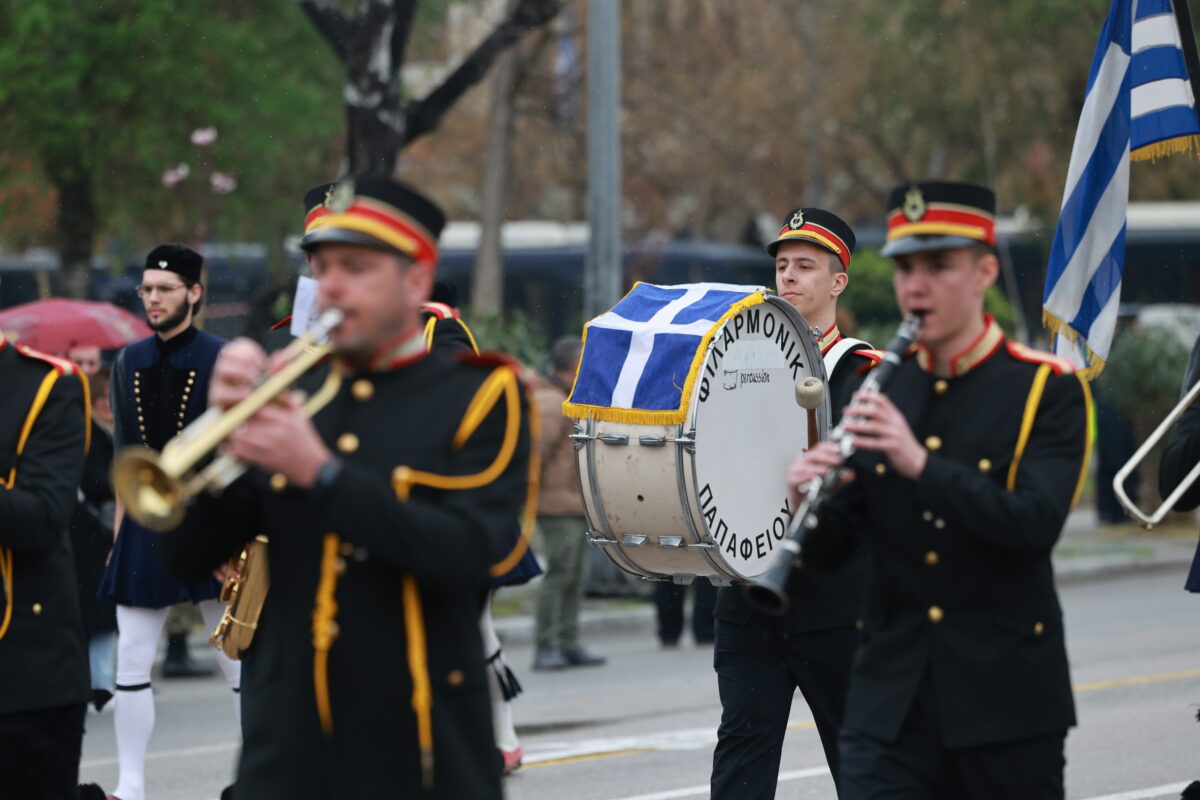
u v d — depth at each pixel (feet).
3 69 153.99
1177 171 286.05
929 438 41.75
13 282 239.71
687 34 293.64
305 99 174.60
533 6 136.36
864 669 42.45
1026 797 41.14
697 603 124.98
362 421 36.96
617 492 60.03
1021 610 41.01
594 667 116.16
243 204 184.03
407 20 132.67
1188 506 58.70
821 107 302.45
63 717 49.75
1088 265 76.07
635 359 59.93
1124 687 102.53
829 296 64.44
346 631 36.50
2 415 48.37
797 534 39.86
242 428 34.09
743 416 60.18
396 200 36.14
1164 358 184.75
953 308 41.09
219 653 73.26
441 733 36.70
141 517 32.76
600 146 143.95
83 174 172.14
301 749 36.70
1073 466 40.88
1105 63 76.59
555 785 77.82
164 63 162.91
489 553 36.14
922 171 298.35
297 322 63.05
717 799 57.57
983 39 245.45
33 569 49.03
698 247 299.38
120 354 73.10
